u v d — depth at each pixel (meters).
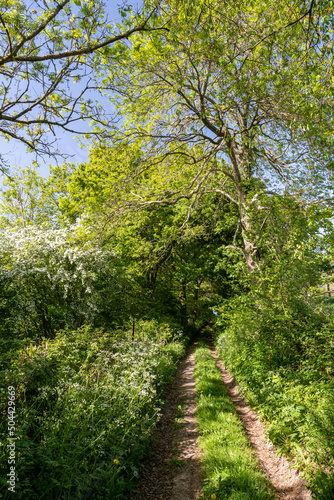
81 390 4.20
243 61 6.44
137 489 3.91
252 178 10.54
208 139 10.39
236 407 6.67
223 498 3.42
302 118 7.07
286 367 5.81
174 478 4.16
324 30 5.20
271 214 7.80
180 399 7.54
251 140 9.40
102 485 3.47
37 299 10.37
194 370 10.60
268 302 6.59
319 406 3.97
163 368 8.73
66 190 21.05
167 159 11.38
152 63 7.39
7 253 10.60
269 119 9.12
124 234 15.36
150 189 11.45
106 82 5.50
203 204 14.91
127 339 9.02
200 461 4.41
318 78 5.59
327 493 3.00
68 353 5.68
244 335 6.89
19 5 4.43
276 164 10.35
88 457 3.67
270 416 5.08
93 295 11.84
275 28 5.89
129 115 8.84
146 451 4.81
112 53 4.91
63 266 11.38
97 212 10.53
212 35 5.83
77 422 3.80
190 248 19.42
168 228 16.06
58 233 11.96
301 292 6.42
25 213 19.88
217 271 18.17
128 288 14.96
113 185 10.29
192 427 5.73
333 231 5.93
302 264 6.27
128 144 9.10
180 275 18.62
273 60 7.35
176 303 23.41
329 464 3.33
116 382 5.17
